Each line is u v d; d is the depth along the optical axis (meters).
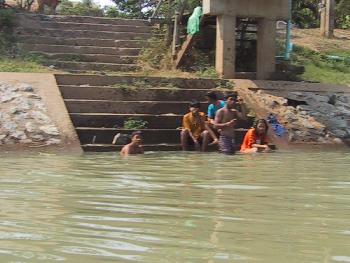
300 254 3.10
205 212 4.22
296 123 11.09
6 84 10.36
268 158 8.64
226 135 9.62
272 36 13.97
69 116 9.85
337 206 4.53
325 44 19.02
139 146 9.12
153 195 4.96
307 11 26.92
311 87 12.91
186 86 11.96
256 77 13.98
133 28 16.44
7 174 6.28
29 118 9.45
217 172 6.71
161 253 3.08
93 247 3.20
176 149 10.03
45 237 3.43
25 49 14.27
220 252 3.11
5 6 17.22
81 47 14.80
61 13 19.31
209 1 13.29
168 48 15.36
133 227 3.71
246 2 13.62
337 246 3.28
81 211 4.22
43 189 5.23
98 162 7.67
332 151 10.04
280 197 4.93
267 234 3.55
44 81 10.78
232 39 13.54
